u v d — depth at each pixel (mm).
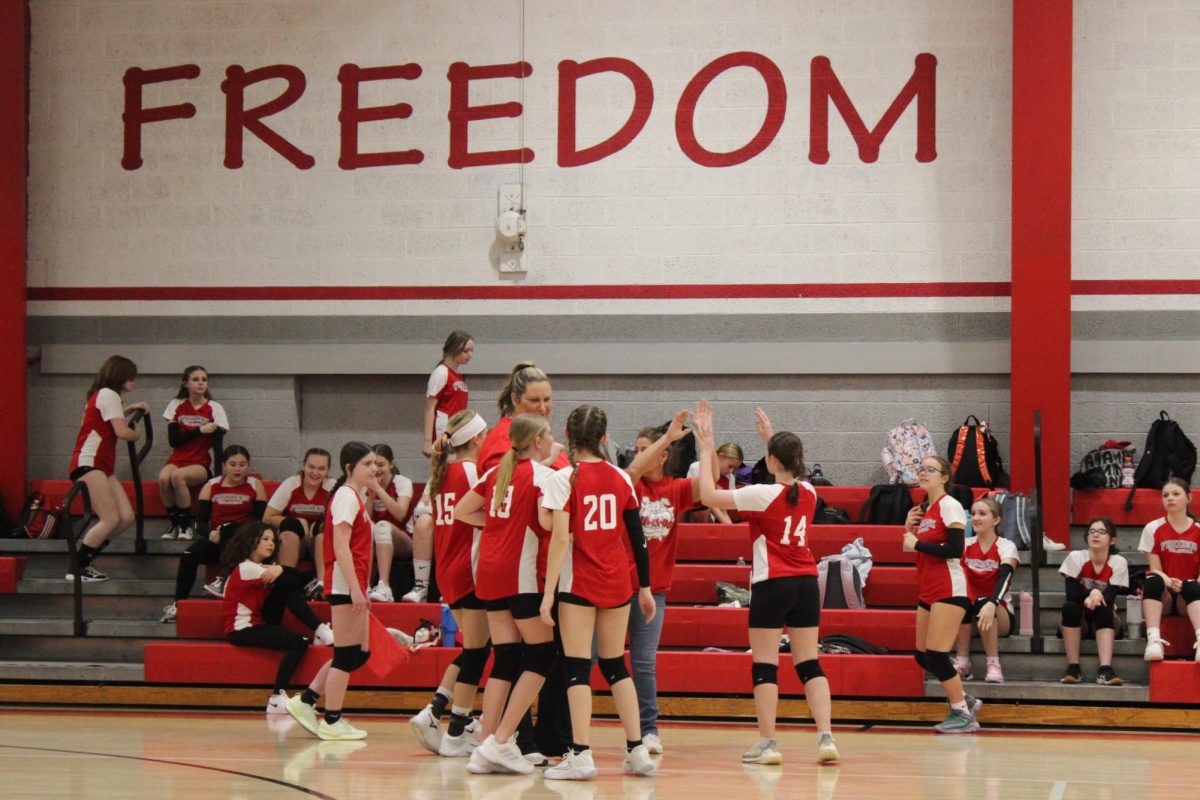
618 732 10492
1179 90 14141
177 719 11125
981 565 11414
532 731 8836
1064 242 13547
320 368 14992
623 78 14852
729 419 14625
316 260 15078
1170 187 14133
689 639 11852
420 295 14945
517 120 14945
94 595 13133
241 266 15125
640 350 14680
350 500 9789
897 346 14344
